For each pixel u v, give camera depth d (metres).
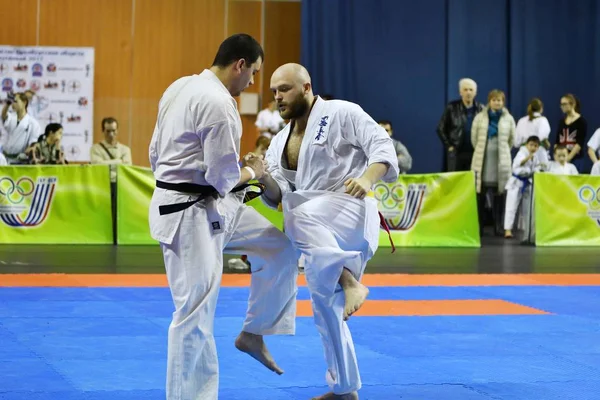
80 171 13.41
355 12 17.27
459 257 12.82
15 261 11.21
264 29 17.80
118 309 8.09
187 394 4.49
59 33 17.12
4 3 16.94
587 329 7.68
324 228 4.78
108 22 17.27
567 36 17.59
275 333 5.07
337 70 17.28
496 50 17.52
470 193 14.19
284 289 5.02
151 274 10.36
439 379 5.80
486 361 6.34
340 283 4.71
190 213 4.47
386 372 5.97
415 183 14.19
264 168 4.82
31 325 7.25
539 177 14.56
